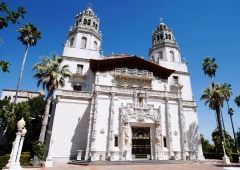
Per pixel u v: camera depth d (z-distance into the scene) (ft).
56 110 90.48
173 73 130.52
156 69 119.34
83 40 127.85
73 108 93.30
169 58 138.41
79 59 116.57
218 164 72.38
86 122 92.17
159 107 94.27
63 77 90.84
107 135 83.25
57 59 90.22
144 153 85.51
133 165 65.77
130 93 94.53
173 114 97.71
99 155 77.87
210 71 129.70
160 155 83.61
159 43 146.41
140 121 88.07
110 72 111.04
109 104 89.71
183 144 90.79
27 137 115.03
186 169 54.29
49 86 82.99
